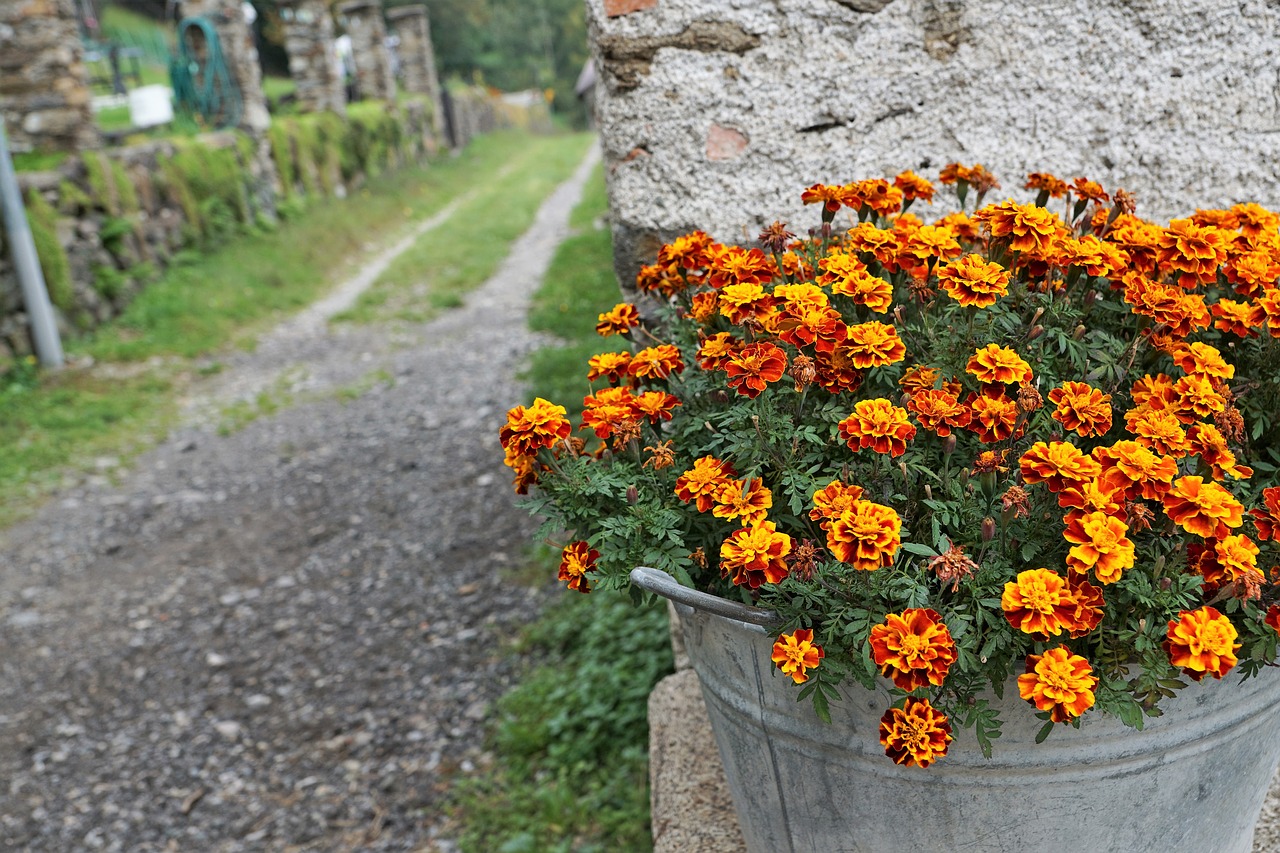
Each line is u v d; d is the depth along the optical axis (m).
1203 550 1.23
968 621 1.21
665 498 1.46
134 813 3.13
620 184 2.35
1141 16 2.14
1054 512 1.30
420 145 20.73
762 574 1.24
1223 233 1.54
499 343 7.75
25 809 3.19
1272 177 2.17
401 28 23.00
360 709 3.52
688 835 2.08
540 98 43.69
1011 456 1.36
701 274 2.09
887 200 1.75
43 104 8.82
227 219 11.00
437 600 4.14
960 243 1.72
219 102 12.58
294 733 3.44
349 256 12.16
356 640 3.94
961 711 1.23
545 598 3.98
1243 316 1.42
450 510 4.93
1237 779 1.43
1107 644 1.21
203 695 3.70
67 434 6.30
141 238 9.32
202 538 4.91
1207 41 2.13
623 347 6.35
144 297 8.99
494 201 16.00
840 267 1.49
